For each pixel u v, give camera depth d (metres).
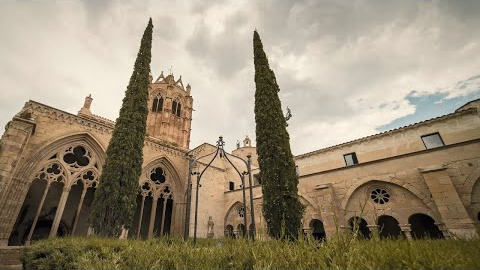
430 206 12.93
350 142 22.86
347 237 3.20
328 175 17.30
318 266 2.71
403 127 20.42
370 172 15.60
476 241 3.00
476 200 12.14
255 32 18.53
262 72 15.86
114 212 12.59
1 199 13.44
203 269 3.39
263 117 13.88
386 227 18.64
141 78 17.91
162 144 24.05
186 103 47.62
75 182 17.38
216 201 24.59
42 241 7.59
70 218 22.89
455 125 18.42
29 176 15.33
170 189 23.39
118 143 14.65
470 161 12.77
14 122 14.41
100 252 5.07
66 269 4.59
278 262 2.94
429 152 14.03
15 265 11.30
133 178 14.19
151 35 21.11
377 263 2.39
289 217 10.72
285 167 12.09
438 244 3.09
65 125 18.11
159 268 3.65
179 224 22.19
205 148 27.80
